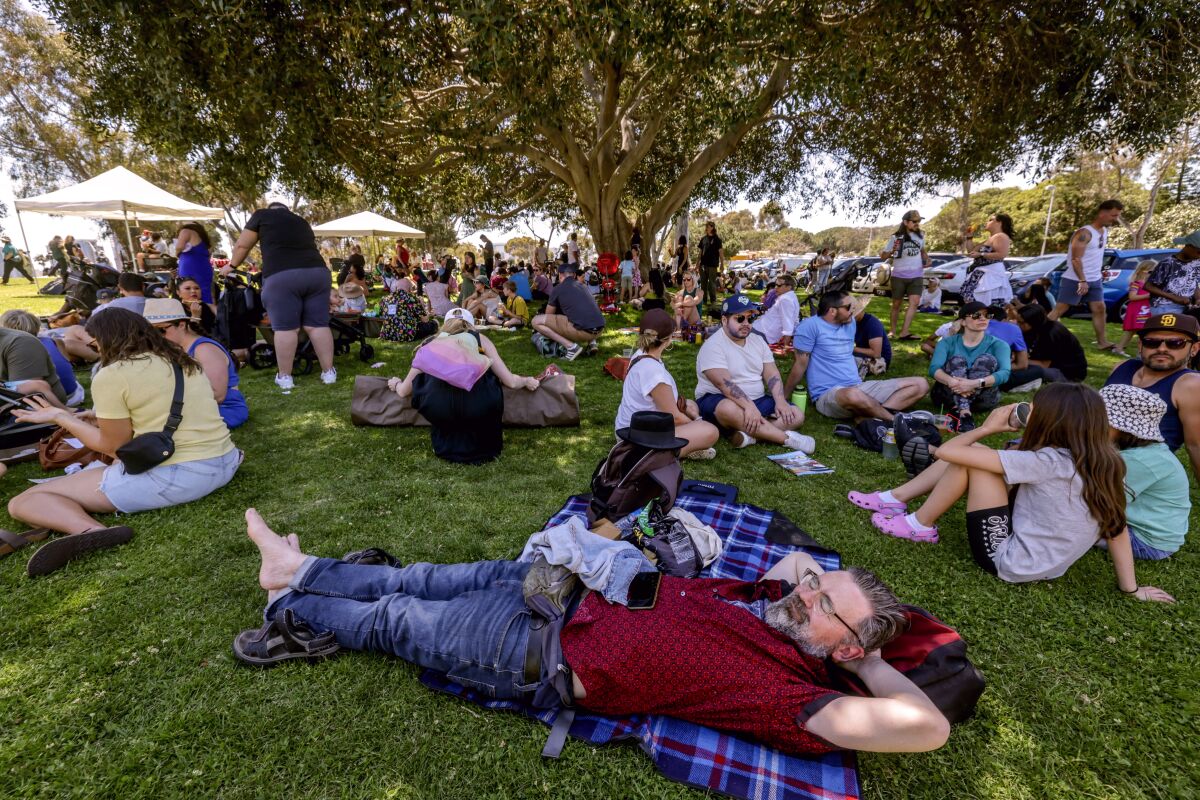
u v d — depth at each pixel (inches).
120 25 235.6
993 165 399.9
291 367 236.4
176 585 99.3
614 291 521.3
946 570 107.8
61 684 77.1
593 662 68.7
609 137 477.4
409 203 433.7
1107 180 1421.0
